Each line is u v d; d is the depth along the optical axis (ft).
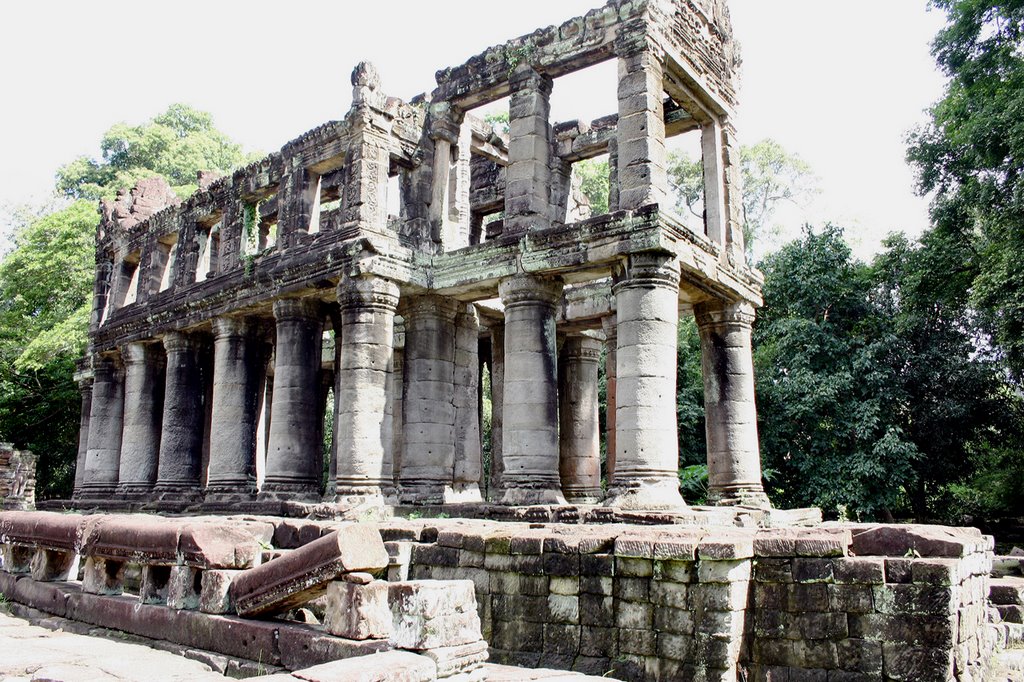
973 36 88.53
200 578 29.84
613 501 44.91
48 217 120.37
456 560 35.63
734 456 56.44
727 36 60.39
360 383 55.93
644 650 29.50
